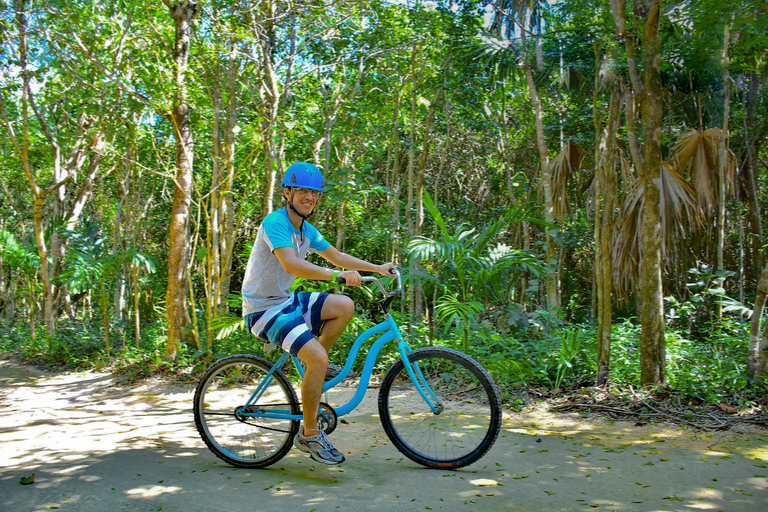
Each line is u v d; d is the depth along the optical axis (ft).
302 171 9.32
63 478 9.33
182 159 23.15
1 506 8.11
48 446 11.59
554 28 29.19
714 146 25.67
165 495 8.47
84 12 27.37
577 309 37.68
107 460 10.40
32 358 27.50
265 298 9.53
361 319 21.49
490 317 21.61
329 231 47.24
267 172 26.30
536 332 20.45
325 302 9.61
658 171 14.08
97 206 53.72
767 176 36.52
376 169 52.47
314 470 9.68
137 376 20.75
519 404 14.03
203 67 24.79
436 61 35.65
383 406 10.03
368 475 9.35
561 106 37.68
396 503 8.03
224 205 27.96
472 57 31.22
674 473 9.12
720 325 19.13
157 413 15.12
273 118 24.23
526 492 8.39
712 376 14.80
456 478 9.10
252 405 10.09
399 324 21.52
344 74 31.71
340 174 29.86
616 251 24.09
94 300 41.96
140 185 47.29
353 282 8.84
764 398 12.84
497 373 16.12
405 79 37.09
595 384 15.17
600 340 14.93
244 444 10.22
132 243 43.11
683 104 30.50
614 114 16.03
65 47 26.86
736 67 24.07
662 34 19.39
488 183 49.52
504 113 39.01
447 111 38.88
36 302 44.24
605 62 17.44
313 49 31.89
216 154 27.66
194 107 26.48
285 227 9.25
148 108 28.32
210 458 10.52
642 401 13.44
